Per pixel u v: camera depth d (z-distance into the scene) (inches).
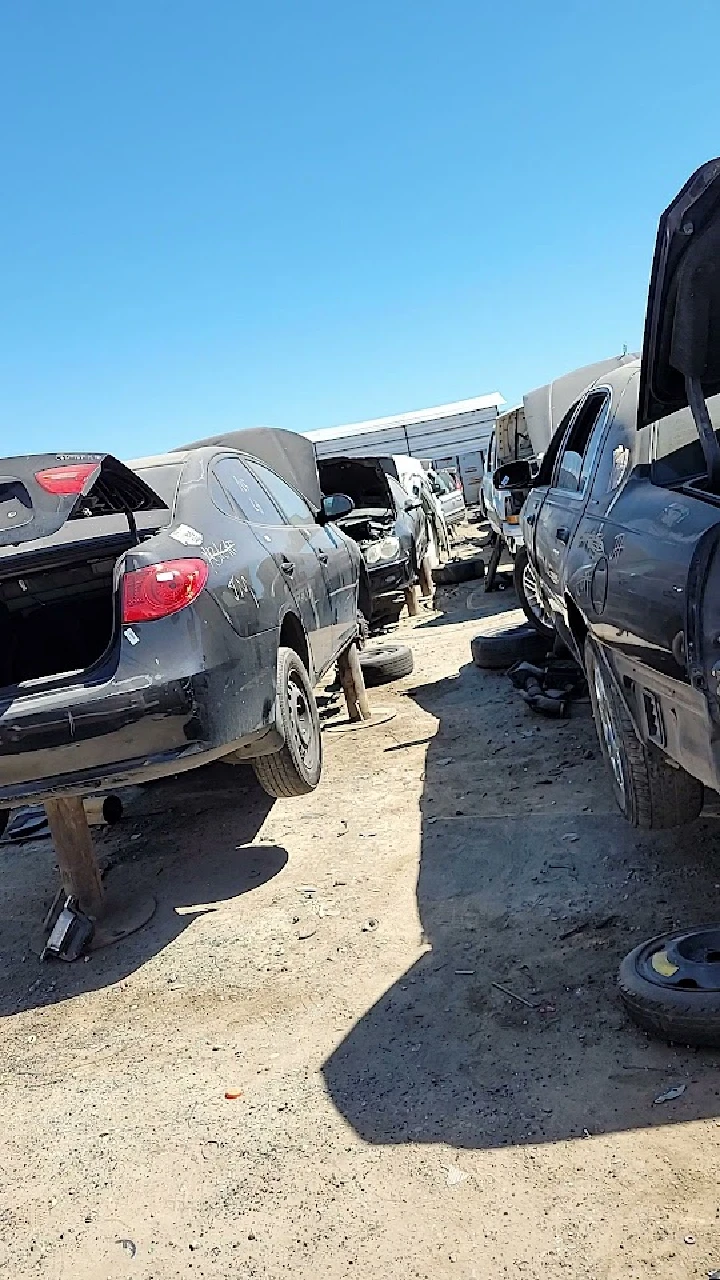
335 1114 105.7
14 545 135.0
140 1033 131.1
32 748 138.9
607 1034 110.3
